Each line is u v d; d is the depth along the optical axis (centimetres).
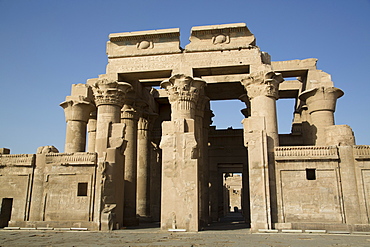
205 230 1673
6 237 1326
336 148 1600
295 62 2147
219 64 2011
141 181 2544
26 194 1800
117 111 2014
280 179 1630
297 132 2727
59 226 1691
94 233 1505
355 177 1558
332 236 1338
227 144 2912
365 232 1422
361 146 1575
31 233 1508
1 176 1872
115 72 2106
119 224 1766
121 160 1852
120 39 2138
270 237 1308
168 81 1964
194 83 1939
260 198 1605
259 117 1716
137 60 2106
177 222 1598
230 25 2027
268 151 1670
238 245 1033
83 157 1777
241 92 2573
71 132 2247
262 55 2034
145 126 2647
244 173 2819
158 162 2969
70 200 1738
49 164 1816
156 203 2903
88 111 2328
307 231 1481
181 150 1675
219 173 3512
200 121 2078
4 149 1988
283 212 1588
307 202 1577
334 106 2020
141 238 1280
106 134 1855
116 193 1752
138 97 2372
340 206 1539
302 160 1625
